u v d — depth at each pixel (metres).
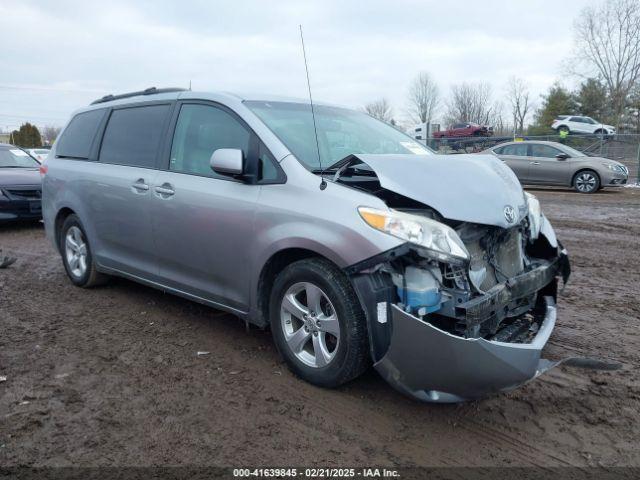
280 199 3.56
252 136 3.88
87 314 5.04
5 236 9.38
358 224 3.12
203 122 4.32
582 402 3.43
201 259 4.15
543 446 2.97
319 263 3.36
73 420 3.20
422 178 3.32
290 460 2.84
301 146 3.84
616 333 4.59
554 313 3.73
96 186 5.17
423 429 3.13
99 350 4.20
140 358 4.05
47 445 2.95
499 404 3.40
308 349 3.65
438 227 3.05
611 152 20.88
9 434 3.05
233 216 3.81
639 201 14.01
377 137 4.60
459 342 2.81
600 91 48.69
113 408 3.33
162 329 4.63
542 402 3.43
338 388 3.55
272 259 3.66
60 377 3.74
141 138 4.87
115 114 5.34
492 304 3.12
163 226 4.41
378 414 3.27
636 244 8.49
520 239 3.70
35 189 9.84
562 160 16.31
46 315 5.02
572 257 7.60
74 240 5.83
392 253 2.98
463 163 3.64
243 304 3.92
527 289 3.47
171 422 3.18
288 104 4.41
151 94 5.06
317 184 3.44
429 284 3.05
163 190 4.38
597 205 13.34
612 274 6.61
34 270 6.76
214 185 4.02
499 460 2.85
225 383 3.65
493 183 3.52
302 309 3.53
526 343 3.37
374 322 3.07
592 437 3.06
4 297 5.59
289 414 3.27
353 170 3.65
